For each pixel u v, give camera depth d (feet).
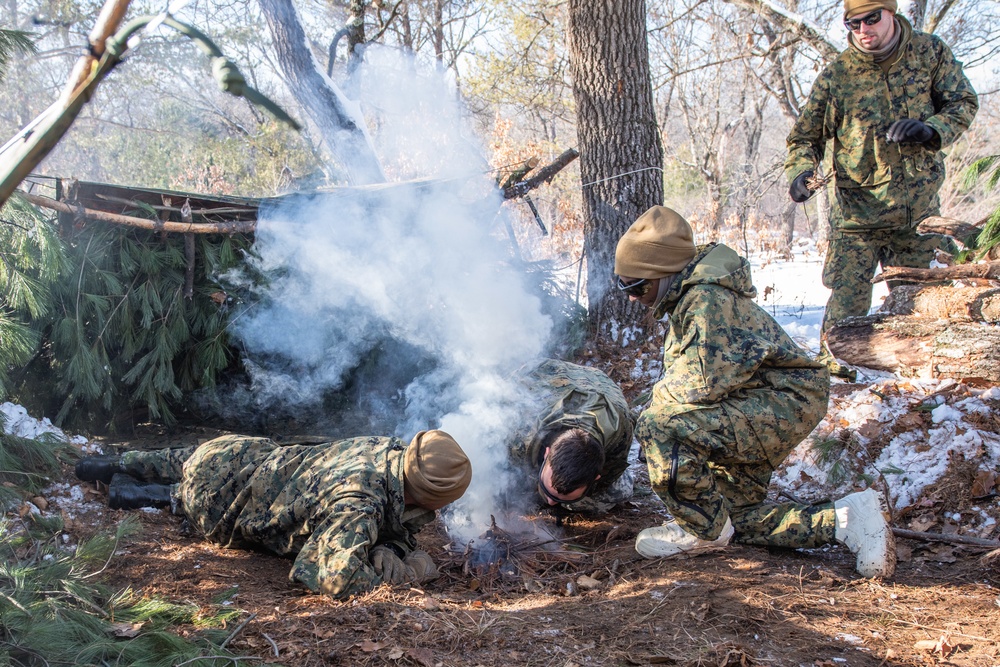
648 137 20.03
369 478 10.19
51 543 10.16
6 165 3.75
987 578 9.43
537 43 48.01
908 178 14.24
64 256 13.29
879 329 14.33
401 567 9.87
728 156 63.36
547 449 11.12
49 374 14.87
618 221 19.94
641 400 16.70
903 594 9.11
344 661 7.66
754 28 45.57
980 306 13.57
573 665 7.63
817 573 9.72
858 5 13.61
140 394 14.96
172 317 15.16
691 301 9.84
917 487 11.66
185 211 14.62
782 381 10.08
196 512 10.89
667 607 8.92
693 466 9.86
